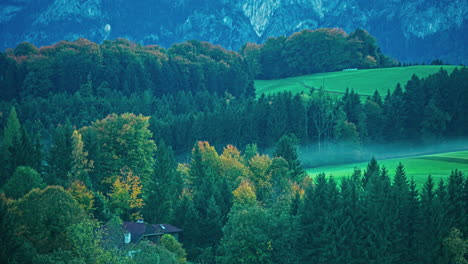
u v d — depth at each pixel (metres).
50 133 160.62
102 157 115.88
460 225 82.88
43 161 126.06
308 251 82.75
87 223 64.31
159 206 102.06
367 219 84.94
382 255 81.00
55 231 64.44
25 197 68.44
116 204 98.25
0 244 55.38
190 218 95.81
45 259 53.34
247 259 80.25
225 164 120.56
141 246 70.69
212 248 94.44
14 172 87.81
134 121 124.12
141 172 119.44
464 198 86.50
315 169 155.50
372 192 85.44
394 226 82.56
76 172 103.19
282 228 82.56
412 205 85.94
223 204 100.75
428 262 79.50
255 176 116.19
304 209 86.12
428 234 80.81
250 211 85.44
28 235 63.69
